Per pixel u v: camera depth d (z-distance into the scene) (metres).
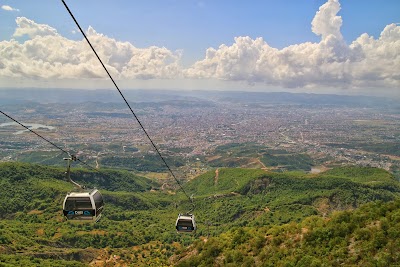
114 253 126.75
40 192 189.25
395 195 162.50
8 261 97.88
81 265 106.44
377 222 49.47
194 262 66.44
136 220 173.12
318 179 179.25
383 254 42.91
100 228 153.38
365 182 180.50
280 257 53.53
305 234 55.06
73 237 137.75
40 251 114.94
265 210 157.25
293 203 159.00
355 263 44.28
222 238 70.38
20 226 144.50
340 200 156.62
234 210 167.88
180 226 54.22
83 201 29.58
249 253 59.59
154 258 121.75
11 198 182.12
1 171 198.75
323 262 46.47
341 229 51.25
